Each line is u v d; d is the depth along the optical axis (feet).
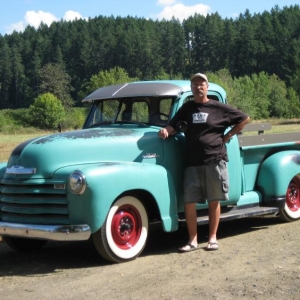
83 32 515.50
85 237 17.39
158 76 395.96
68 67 493.77
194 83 19.58
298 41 448.24
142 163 19.45
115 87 22.77
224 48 478.18
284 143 25.25
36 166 18.33
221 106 19.74
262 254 19.11
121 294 15.30
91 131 20.21
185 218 20.35
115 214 18.38
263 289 15.25
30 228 17.88
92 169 17.66
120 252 18.49
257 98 291.38
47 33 557.74
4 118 276.00
